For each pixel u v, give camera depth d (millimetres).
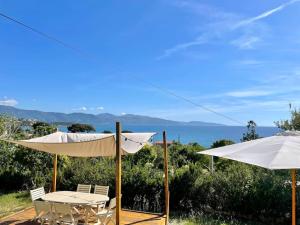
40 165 15367
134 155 16656
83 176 13688
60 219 8695
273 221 11234
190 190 12219
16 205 12625
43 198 9391
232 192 11758
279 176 12141
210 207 12164
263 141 6898
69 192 10383
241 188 11672
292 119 15781
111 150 10234
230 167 13414
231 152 6648
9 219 9898
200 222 10961
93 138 9531
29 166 15383
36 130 17797
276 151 6039
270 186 11422
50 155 15367
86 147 9750
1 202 13086
